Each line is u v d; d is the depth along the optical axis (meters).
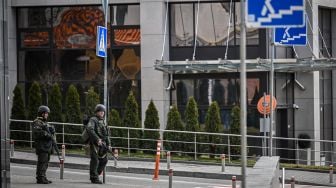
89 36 49.25
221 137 42.19
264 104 37.59
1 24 16.64
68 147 42.91
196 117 42.84
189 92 47.53
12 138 43.88
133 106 43.47
